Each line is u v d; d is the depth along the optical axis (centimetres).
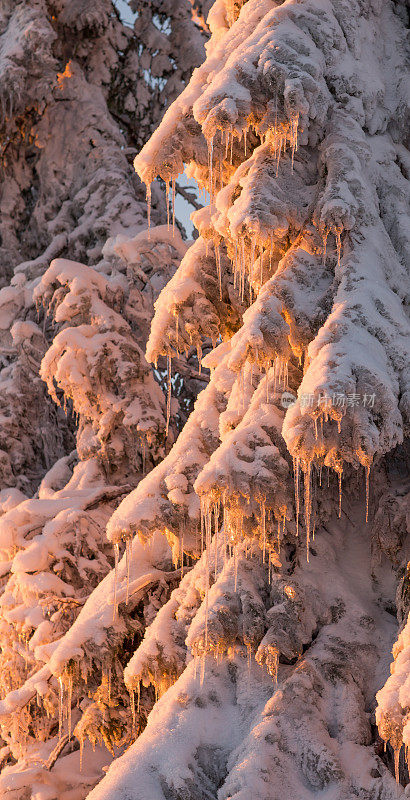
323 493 621
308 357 547
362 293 523
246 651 589
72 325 955
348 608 588
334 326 505
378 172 596
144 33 1527
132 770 554
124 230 1278
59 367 905
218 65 609
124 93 1523
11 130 1341
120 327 939
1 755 860
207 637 575
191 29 1545
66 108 1419
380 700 441
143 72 1526
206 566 599
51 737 846
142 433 912
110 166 1356
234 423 603
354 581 606
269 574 596
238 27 630
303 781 523
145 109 1545
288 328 541
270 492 549
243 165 592
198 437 653
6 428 1162
